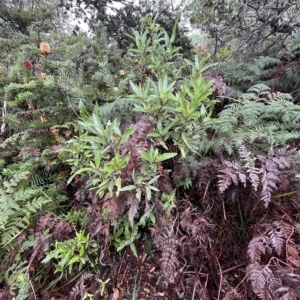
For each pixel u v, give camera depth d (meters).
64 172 0.98
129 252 0.78
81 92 1.03
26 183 0.94
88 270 0.79
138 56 1.18
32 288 0.77
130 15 2.13
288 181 0.71
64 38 1.23
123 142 0.70
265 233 0.69
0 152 1.03
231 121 0.91
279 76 1.23
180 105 0.69
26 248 0.81
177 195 0.85
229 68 1.42
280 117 0.96
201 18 1.64
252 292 0.66
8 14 1.78
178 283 0.71
